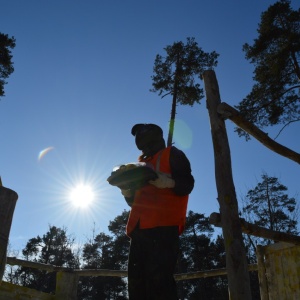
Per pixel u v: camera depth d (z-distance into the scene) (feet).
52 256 160.25
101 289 155.53
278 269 14.16
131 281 7.50
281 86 67.62
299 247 13.38
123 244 166.61
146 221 7.45
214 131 10.75
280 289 13.85
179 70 73.46
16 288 17.12
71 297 18.81
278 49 70.38
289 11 71.36
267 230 10.57
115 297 155.22
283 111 65.77
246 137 68.28
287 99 66.90
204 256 155.94
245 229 10.10
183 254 157.38
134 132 8.86
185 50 74.64
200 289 150.10
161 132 8.58
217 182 10.16
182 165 7.75
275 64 67.67
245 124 11.07
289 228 110.52
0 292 16.46
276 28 70.23
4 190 6.84
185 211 7.75
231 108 10.87
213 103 11.04
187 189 7.54
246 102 68.39
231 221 9.56
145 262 7.43
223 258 147.84
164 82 73.05
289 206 116.57
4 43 71.72
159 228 7.32
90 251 169.48
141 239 7.47
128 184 7.59
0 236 6.56
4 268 6.72
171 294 6.91
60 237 164.45
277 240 10.84
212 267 153.69
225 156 10.37
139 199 7.83
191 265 156.87
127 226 7.79
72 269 19.39
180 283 149.38
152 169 7.39
